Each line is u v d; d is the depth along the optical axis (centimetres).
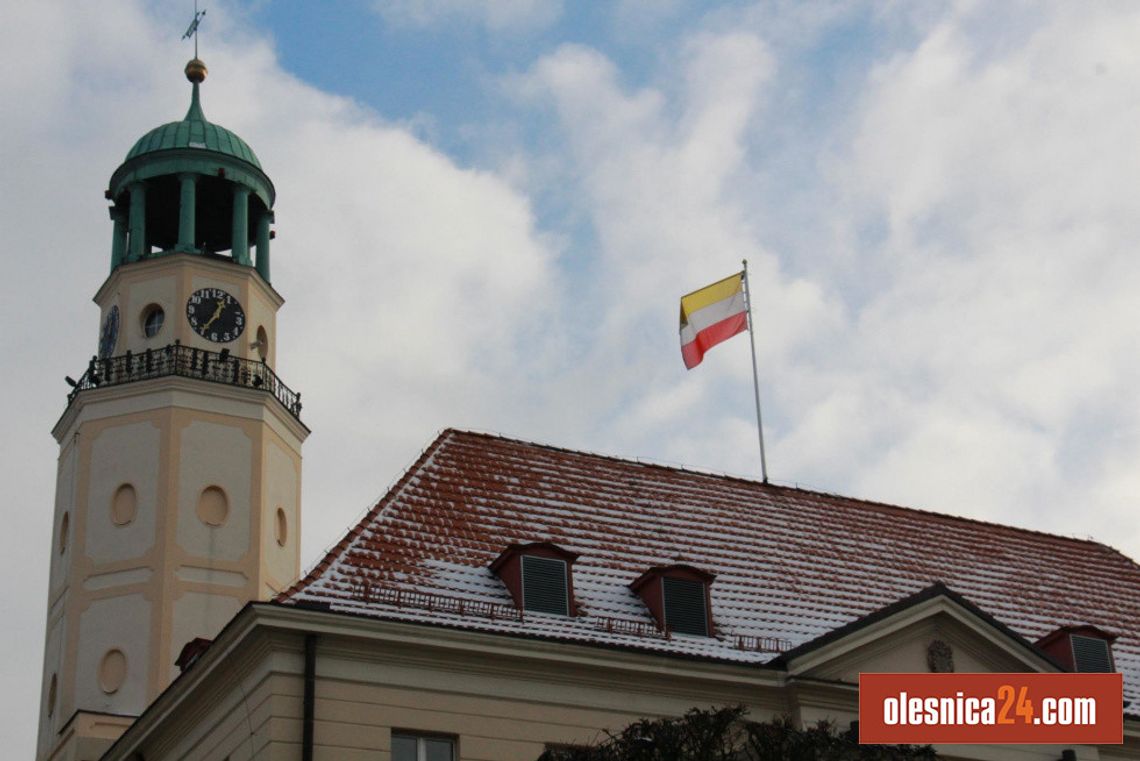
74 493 5553
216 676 3719
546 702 3719
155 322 5794
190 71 6275
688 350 5281
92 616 5347
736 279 5375
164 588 5312
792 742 3278
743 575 4338
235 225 5981
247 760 3556
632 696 3800
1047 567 5009
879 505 4988
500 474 4359
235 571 5425
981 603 4678
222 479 5525
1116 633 4753
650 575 4016
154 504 5431
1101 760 4197
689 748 3198
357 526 3925
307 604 3556
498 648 3678
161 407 5559
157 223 6275
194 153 5988
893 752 3372
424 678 3631
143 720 4038
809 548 4612
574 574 4062
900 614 4062
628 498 4500
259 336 5884
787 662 3916
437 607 3750
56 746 5191
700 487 4697
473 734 3625
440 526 4041
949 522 5069
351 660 3584
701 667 3841
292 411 5828
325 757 3488
